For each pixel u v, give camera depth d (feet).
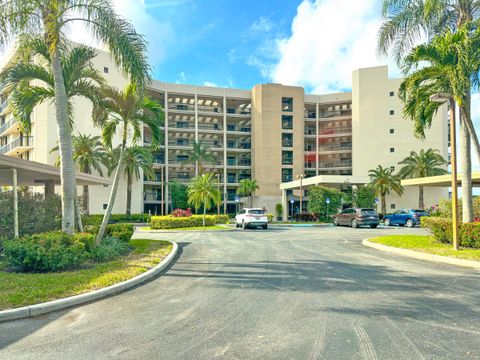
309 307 19.11
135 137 45.73
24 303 18.90
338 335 15.01
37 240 29.07
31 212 41.65
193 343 14.29
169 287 24.02
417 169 142.31
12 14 33.86
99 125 46.55
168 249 41.24
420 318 17.19
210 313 18.20
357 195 125.90
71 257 27.99
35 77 39.04
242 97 203.10
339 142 208.95
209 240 57.31
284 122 197.06
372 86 182.50
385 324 16.35
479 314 17.80
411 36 50.03
